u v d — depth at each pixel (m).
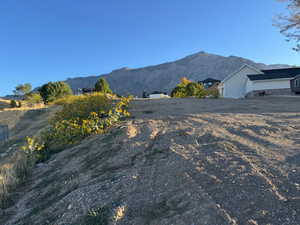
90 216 2.86
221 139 4.67
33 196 4.18
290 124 5.46
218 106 11.03
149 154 4.46
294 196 2.49
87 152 5.61
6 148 10.46
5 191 4.45
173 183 3.18
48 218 3.18
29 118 17.05
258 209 2.38
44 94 31.17
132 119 8.18
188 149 4.32
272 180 2.87
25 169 5.61
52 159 6.14
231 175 3.11
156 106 12.00
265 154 3.70
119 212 2.77
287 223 2.12
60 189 4.06
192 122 6.65
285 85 23.98
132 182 3.44
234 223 2.21
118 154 4.82
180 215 2.47
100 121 7.40
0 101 47.09
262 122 5.97
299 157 3.41
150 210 2.70
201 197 2.72
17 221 3.43
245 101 14.01
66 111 9.48
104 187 3.50
